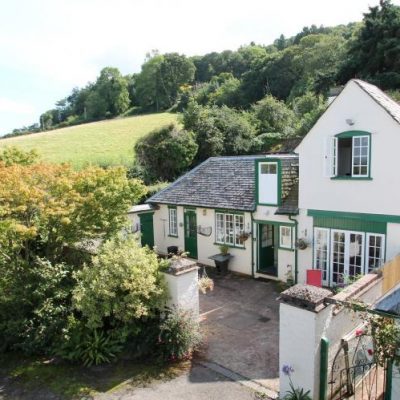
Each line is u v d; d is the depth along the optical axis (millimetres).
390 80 29781
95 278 8898
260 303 12227
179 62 82562
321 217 12617
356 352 6969
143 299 8953
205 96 63188
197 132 30359
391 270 8703
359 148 11523
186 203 17250
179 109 71125
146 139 28812
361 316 6133
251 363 8445
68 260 11742
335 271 12555
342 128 11719
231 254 15844
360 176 11492
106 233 11742
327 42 51688
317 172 12500
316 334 5988
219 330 10258
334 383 6531
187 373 8102
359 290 7168
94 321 8688
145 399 7219
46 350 9117
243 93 54719
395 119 10539
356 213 11703
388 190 10945
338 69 36094
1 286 9914
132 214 17938
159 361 8500
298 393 6168
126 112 82688
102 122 70188
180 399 7184
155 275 9180
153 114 72938
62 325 9352
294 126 36438
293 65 53406
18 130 91312
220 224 16266
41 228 10453
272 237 15391
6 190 9875
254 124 35969
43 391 7684
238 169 17656
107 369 8367
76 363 8672
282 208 13617
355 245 11930
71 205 10250
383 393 6445
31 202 10234
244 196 15570
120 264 8961
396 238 10922
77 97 96188
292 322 6234
